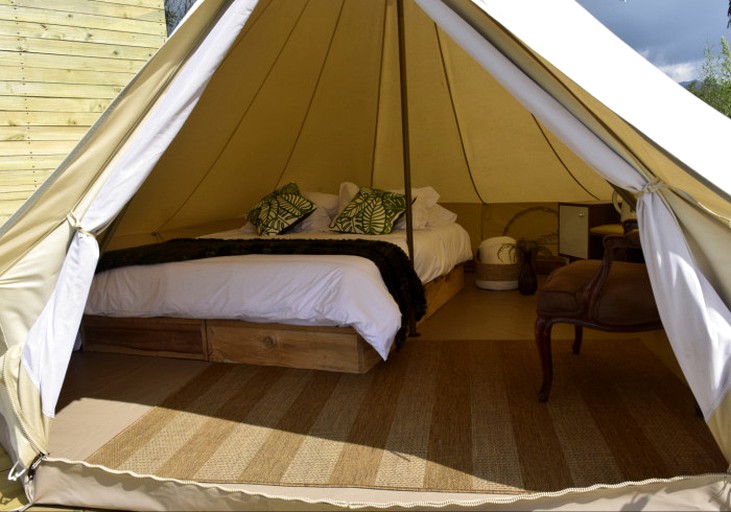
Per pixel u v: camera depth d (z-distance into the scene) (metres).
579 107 1.95
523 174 4.92
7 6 4.32
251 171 4.75
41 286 2.20
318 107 4.57
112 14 4.81
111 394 2.95
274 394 2.88
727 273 1.88
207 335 3.37
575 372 3.03
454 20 2.03
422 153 4.98
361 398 2.79
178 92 2.19
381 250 3.42
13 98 4.39
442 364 3.22
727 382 1.81
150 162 2.22
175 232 4.82
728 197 1.80
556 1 2.22
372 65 4.29
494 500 1.80
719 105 4.54
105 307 3.47
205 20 2.15
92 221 2.20
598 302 2.54
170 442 2.41
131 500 2.03
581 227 4.60
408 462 2.18
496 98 4.21
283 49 3.70
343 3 3.62
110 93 4.86
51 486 2.10
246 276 3.18
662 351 3.29
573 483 1.99
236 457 2.26
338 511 1.85
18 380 2.13
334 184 5.36
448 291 4.69
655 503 1.77
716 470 2.03
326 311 3.00
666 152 1.80
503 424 2.46
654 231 1.90
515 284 4.97
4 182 4.40
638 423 2.42
